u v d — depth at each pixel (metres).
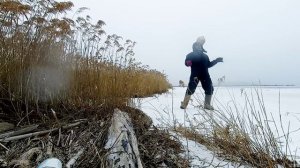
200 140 3.09
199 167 2.32
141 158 2.24
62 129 2.72
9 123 2.63
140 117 3.67
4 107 2.93
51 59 3.24
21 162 2.04
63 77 3.39
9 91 2.86
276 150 2.37
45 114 2.98
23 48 3.03
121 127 2.45
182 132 3.31
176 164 2.30
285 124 4.11
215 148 2.81
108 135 2.45
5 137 2.37
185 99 5.85
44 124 2.77
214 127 3.00
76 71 3.58
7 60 2.95
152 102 6.99
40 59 3.11
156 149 2.53
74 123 2.87
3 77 2.96
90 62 3.84
